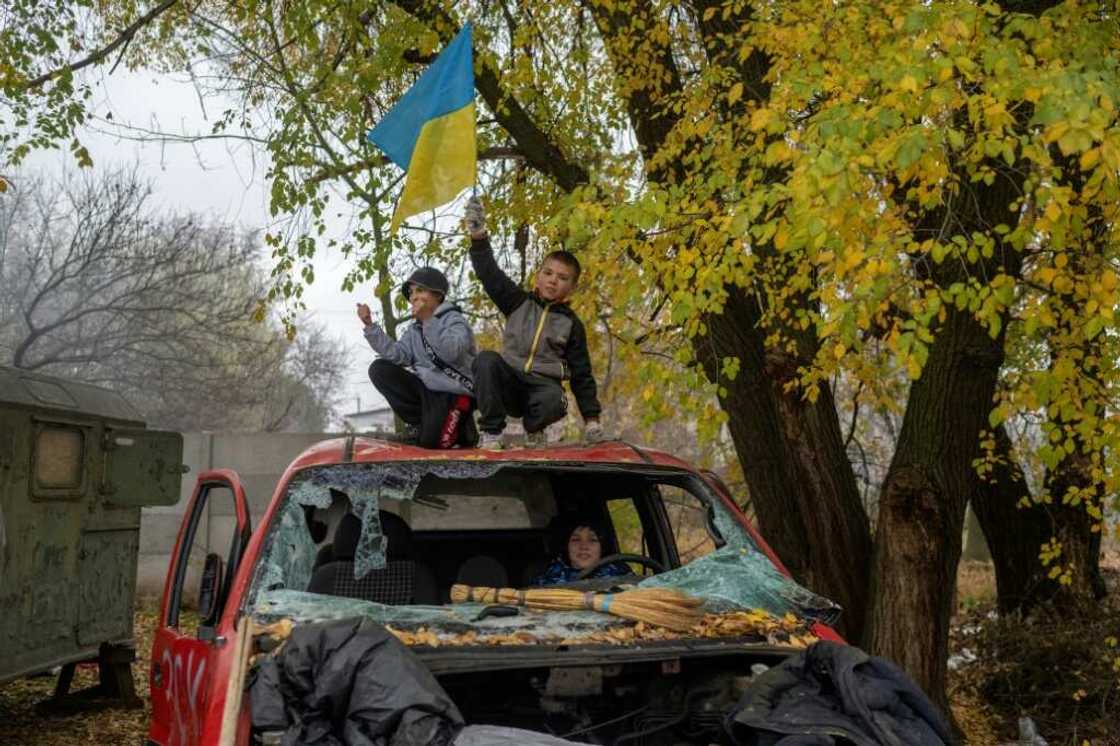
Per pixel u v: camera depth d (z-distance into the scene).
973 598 14.74
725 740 3.46
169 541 14.06
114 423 8.30
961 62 4.62
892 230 5.22
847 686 3.16
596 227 6.29
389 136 5.94
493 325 11.64
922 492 6.45
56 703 8.40
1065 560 9.54
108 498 8.21
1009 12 6.03
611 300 7.87
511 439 5.18
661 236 6.32
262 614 3.57
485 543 5.41
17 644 7.11
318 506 4.45
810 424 7.38
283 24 10.02
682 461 4.84
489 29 10.12
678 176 7.77
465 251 10.72
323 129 9.52
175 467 8.80
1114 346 6.35
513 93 9.46
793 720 3.11
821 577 7.47
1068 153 4.09
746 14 7.80
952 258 6.32
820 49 5.98
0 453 6.93
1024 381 6.14
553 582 4.96
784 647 3.66
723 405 7.93
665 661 3.71
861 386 8.05
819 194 4.67
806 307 7.19
